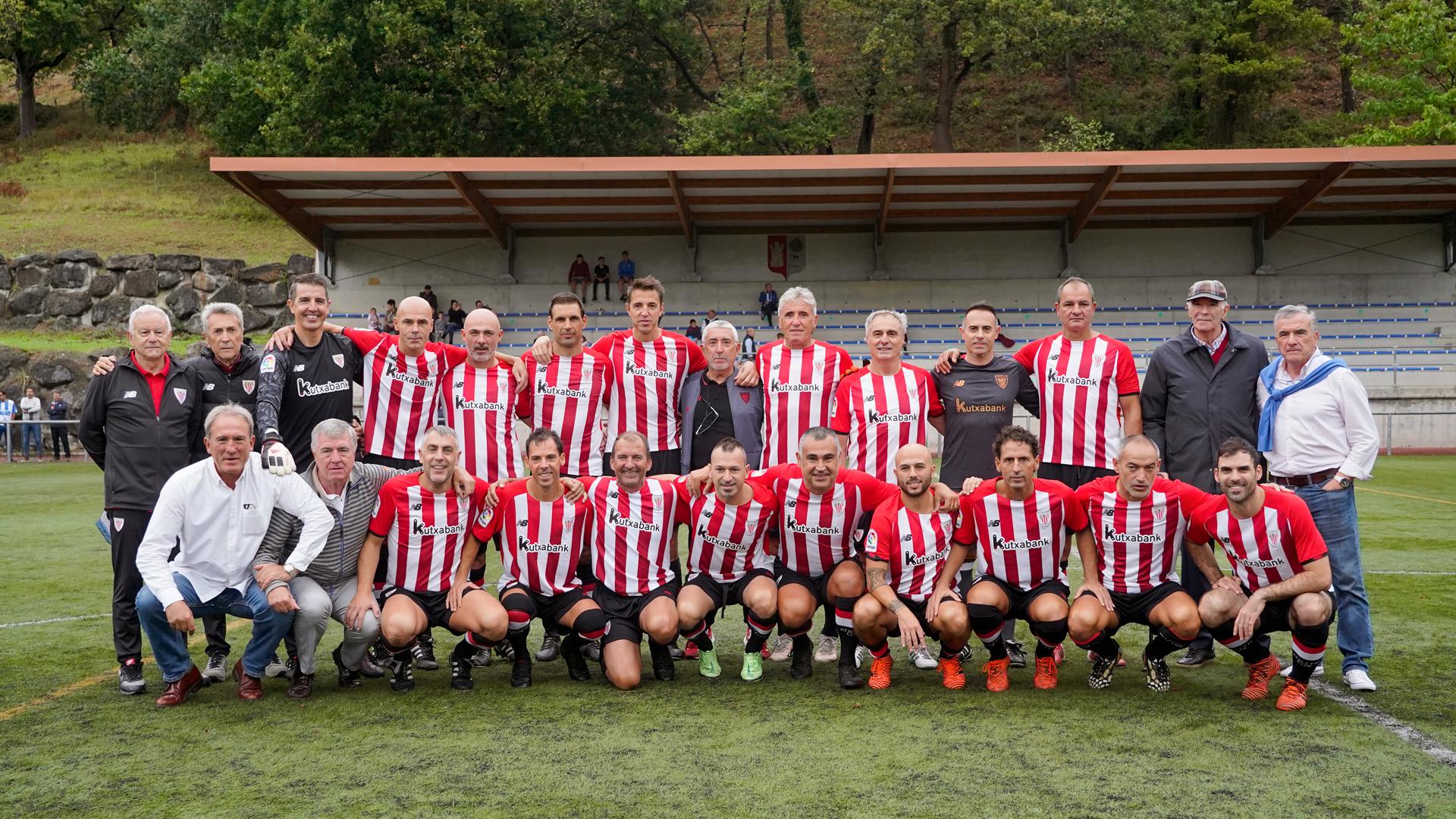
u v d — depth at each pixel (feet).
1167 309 71.26
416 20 89.15
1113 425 17.16
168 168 113.70
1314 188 62.85
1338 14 115.55
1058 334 17.69
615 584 15.69
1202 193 66.28
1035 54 94.43
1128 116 104.01
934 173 62.34
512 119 90.74
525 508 15.38
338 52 86.28
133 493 15.06
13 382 71.61
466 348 18.74
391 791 10.92
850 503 15.56
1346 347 69.62
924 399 17.60
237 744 12.55
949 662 15.10
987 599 14.69
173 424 15.55
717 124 92.07
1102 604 14.48
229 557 14.29
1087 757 11.87
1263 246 70.33
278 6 96.27
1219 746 12.23
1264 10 92.73
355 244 71.56
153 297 82.17
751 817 10.13
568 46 98.48
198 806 10.55
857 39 98.99
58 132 126.93
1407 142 86.07
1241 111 100.94
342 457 14.65
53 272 82.23
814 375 18.52
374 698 14.65
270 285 83.05
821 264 72.79
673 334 19.36
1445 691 14.58
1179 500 14.52
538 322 72.02
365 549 15.16
